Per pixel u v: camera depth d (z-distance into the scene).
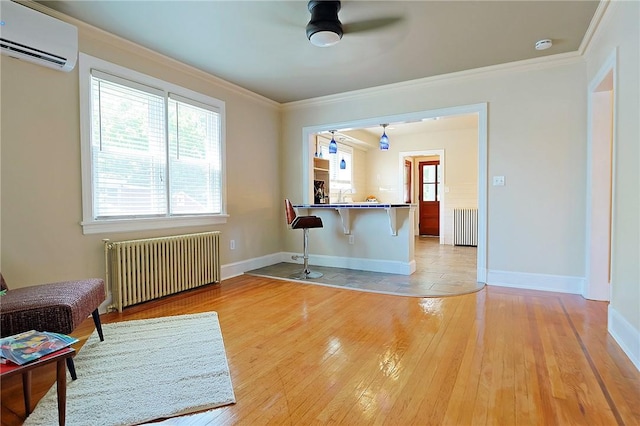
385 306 3.10
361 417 1.51
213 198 4.11
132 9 2.55
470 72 3.83
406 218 4.43
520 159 3.69
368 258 4.73
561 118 3.49
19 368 1.26
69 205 2.76
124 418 1.50
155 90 3.41
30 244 2.54
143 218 3.29
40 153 2.58
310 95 4.75
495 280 3.86
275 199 5.20
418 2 2.47
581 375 1.85
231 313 2.93
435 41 3.09
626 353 2.10
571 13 2.62
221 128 4.18
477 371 1.91
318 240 5.11
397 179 8.30
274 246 5.20
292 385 1.78
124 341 2.32
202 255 3.77
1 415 1.53
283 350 2.20
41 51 2.44
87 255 2.88
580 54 3.35
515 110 3.69
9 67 2.41
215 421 1.49
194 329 2.55
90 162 2.89
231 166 4.36
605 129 3.21
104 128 3.01
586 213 3.37
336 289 3.71
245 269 4.60
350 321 2.72
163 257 3.34
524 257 3.71
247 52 3.33
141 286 3.13
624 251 2.18
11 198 2.44
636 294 1.99
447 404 1.60
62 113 2.71
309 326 2.62
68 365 1.81
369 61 3.55
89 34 2.85
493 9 2.56
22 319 1.69
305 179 5.12
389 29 2.86
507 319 2.74
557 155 3.53
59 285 2.12
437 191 8.97
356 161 8.28
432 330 2.52
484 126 3.84
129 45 3.12
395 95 4.36
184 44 3.15
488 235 3.88
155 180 3.43
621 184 2.25
